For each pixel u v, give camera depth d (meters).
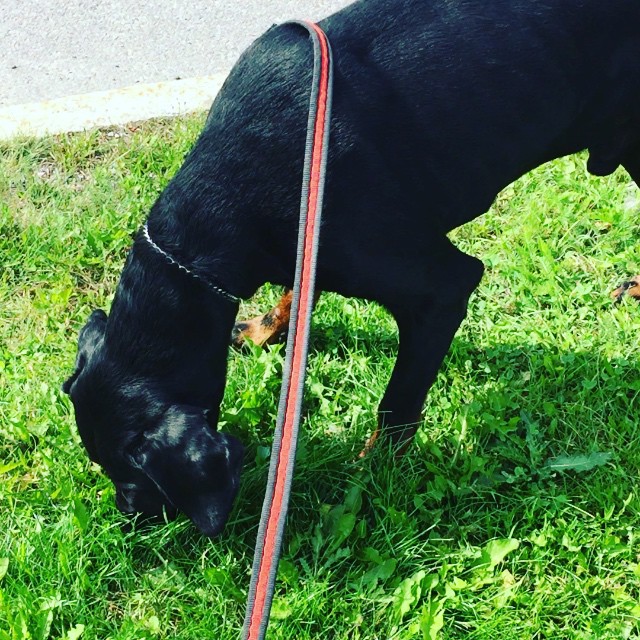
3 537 1.46
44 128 2.14
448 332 1.45
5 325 1.79
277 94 1.31
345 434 1.59
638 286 1.77
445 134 1.36
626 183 1.96
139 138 2.09
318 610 1.37
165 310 1.32
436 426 1.60
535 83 1.39
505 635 1.35
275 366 1.67
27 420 1.63
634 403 1.63
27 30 2.41
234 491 1.25
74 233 1.92
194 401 1.34
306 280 1.09
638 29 1.43
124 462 1.32
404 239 1.37
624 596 1.38
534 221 1.89
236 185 1.32
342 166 1.31
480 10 1.37
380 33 1.35
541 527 1.48
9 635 1.35
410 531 1.45
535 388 1.64
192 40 2.38
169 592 1.42
